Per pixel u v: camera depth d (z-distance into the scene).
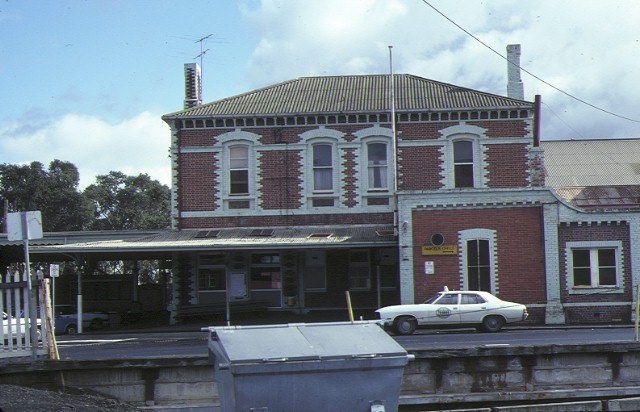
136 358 15.34
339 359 9.98
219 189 38.97
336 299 38.34
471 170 38.25
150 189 80.69
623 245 33.94
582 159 58.22
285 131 38.97
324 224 38.59
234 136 39.03
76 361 15.27
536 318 33.84
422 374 15.74
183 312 38.22
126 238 40.84
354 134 38.72
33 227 17.12
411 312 29.69
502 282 34.06
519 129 38.16
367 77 42.28
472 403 15.51
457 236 34.28
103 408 14.12
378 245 35.03
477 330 30.50
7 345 16.89
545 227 34.03
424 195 34.44
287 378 9.91
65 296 44.72
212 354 11.09
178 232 38.62
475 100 38.66
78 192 75.44
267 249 35.44
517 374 15.90
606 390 15.75
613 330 29.42
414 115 38.34
